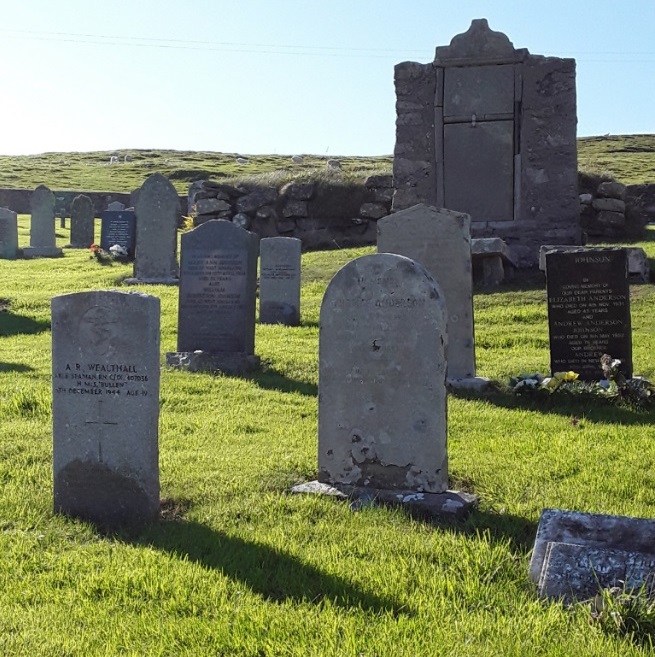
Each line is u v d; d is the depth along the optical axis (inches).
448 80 796.0
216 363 488.1
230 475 286.4
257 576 201.9
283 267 649.6
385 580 197.9
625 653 162.1
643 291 668.7
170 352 502.0
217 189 996.6
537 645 165.9
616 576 184.5
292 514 248.2
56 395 252.2
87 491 250.1
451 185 796.6
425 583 196.5
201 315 509.7
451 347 450.0
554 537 197.5
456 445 325.1
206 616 182.2
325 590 194.7
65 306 251.6
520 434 342.0
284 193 985.5
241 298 503.5
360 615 180.1
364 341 273.9
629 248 704.4
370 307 273.7
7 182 2181.3
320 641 168.9
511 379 425.7
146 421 245.9
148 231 834.8
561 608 180.7
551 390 402.9
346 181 988.6
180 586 195.9
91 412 249.3
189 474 286.5
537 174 781.9
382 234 457.4
